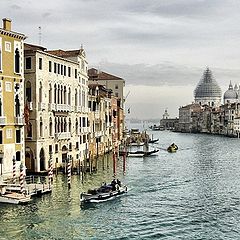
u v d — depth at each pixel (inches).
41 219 1165.1
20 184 1358.3
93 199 1370.6
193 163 2637.8
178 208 1332.4
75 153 2197.3
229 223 1171.3
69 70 2124.8
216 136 7116.1
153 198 1475.1
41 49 1972.2
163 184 1765.5
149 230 1101.1
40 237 1027.3
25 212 1222.9
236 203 1409.9
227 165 2534.5
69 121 2122.3
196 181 1862.7
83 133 2337.6
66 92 2092.8
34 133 1798.7
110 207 1326.3
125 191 1542.8
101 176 1915.6
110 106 3213.6
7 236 1027.9
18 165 1622.8
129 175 2007.9
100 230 1093.1
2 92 1551.4
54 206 1298.0
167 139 6077.8
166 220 1194.0
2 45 1550.2
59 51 2271.2
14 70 1605.6
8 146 1573.6
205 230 1107.3
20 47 1632.6
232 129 7022.6
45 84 1871.3
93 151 2642.7
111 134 3265.3
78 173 1907.0
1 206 1280.8
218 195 1544.0
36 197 1401.3
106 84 4466.0
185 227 1131.3
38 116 1802.4
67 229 1091.3
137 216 1230.3
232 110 7052.2
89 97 2578.7
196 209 1322.6
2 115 1551.4
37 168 1809.8
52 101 1936.5
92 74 4554.6
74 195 1448.1
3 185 1384.1
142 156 3058.6
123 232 1081.4
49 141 1899.6
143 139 4640.8
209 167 2420.0
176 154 3326.8
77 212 1246.9
